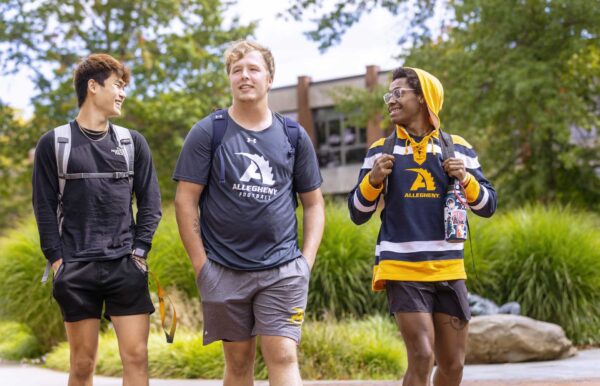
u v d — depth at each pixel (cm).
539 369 804
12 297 1124
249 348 414
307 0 1761
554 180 1997
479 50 1883
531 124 1914
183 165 406
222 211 401
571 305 1117
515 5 1828
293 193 423
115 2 2234
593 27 1816
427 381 404
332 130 3909
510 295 1151
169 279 1112
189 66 2320
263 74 409
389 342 895
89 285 421
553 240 1156
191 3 2339
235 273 398
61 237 425
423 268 407
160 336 923
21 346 1154
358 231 1203
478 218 1253
